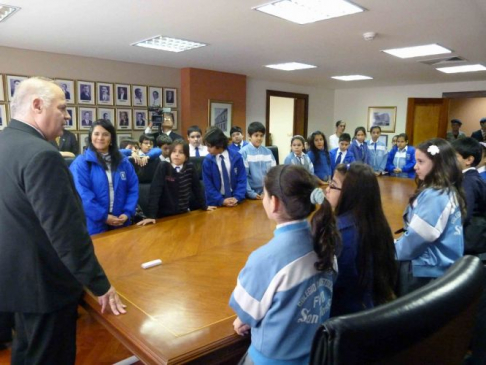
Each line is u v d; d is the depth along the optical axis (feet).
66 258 3.59
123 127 18.34
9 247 3.79
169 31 12.28
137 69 18.54
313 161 13.23
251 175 9.81
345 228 3.67
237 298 2.91
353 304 3.70
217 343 3.03
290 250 2.83
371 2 9.35
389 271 3.75
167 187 7.61
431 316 1.75
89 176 7.02
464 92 24.35
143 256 4.97
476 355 3.83
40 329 4.05
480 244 5.50
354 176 3.75
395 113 27.45
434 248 4.68
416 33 12.28
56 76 16.10
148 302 3.69
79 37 13.24
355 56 16.25
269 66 19.24
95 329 7.06
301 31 12.12
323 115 29.76
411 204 4.97
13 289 3.84
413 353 1.75
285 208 2.93
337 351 1.53
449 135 24.16
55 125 4.04
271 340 2.79
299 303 2.79
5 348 5.93
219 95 21.09
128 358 6.00
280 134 29.78
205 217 7.19
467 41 13.34
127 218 7.31
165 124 16.70
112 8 9.95
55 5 9.75
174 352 2.86
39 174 3.53
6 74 14.83
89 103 17.11
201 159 9.89
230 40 13.47
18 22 11.35
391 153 17.90
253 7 9.79
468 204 5.50
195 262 4.76
